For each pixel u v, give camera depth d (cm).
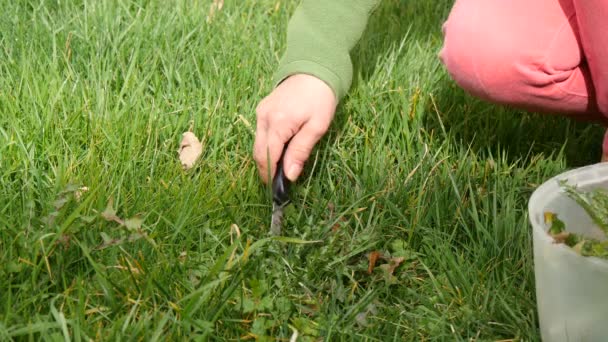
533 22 137
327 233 139
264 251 132
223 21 192
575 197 119
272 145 133
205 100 165
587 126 167
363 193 146
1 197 137
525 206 146
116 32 180
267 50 180
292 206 140
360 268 134
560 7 137
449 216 144
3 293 122
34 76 165
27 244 126
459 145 160
